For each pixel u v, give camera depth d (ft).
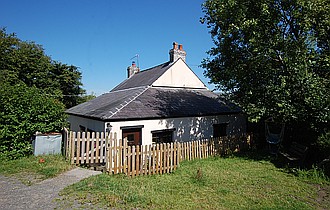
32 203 17.13
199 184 24.08
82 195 18.67
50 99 35.83
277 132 43.06
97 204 17.21
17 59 82.28
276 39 30.04
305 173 27.68
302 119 31.30
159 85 55.16
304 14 28.22
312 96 28.22
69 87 103.81
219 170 30.12
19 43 87.76
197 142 37.24
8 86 33.12
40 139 31.89
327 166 27.84
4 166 26.78
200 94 60.03
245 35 33.88
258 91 34.96
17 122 30.94
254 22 29.32
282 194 21.52
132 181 24.81
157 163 29.55
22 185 21.04
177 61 59.52
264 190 22.57
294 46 29.30
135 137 37.83
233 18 33.04
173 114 41.96
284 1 29.53
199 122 46.65
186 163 33.83
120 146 27.84
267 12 29.37
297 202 19.57
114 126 35.42
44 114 33.63
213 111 49.16
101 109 42.88
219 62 40.81
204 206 18.40
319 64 30.32
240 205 18.78
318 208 18.65
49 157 30.68
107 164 27.07
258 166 32.55
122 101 43.65
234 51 36.99
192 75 62.69
